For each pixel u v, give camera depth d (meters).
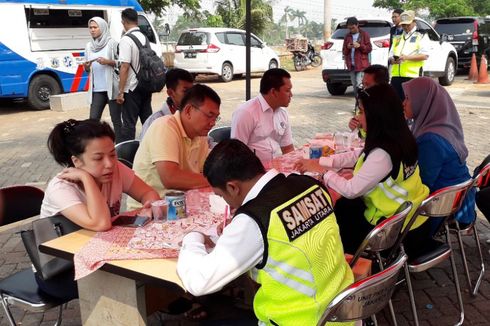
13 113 12.35
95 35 7.54
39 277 2.59
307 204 1.90
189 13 25.09
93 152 2.50
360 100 2.99
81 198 2.56
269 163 3.88
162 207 2.61
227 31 17.69
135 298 2.24
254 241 1.81
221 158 1.93
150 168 3.33
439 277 3.87
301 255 1.82
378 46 11.91
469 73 16.48
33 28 11.98
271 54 19.16
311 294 1.85
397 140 2.89
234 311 2.90
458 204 3.06
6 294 2.66
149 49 6.97
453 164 3.28
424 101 3.38
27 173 7.06
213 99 3.28
